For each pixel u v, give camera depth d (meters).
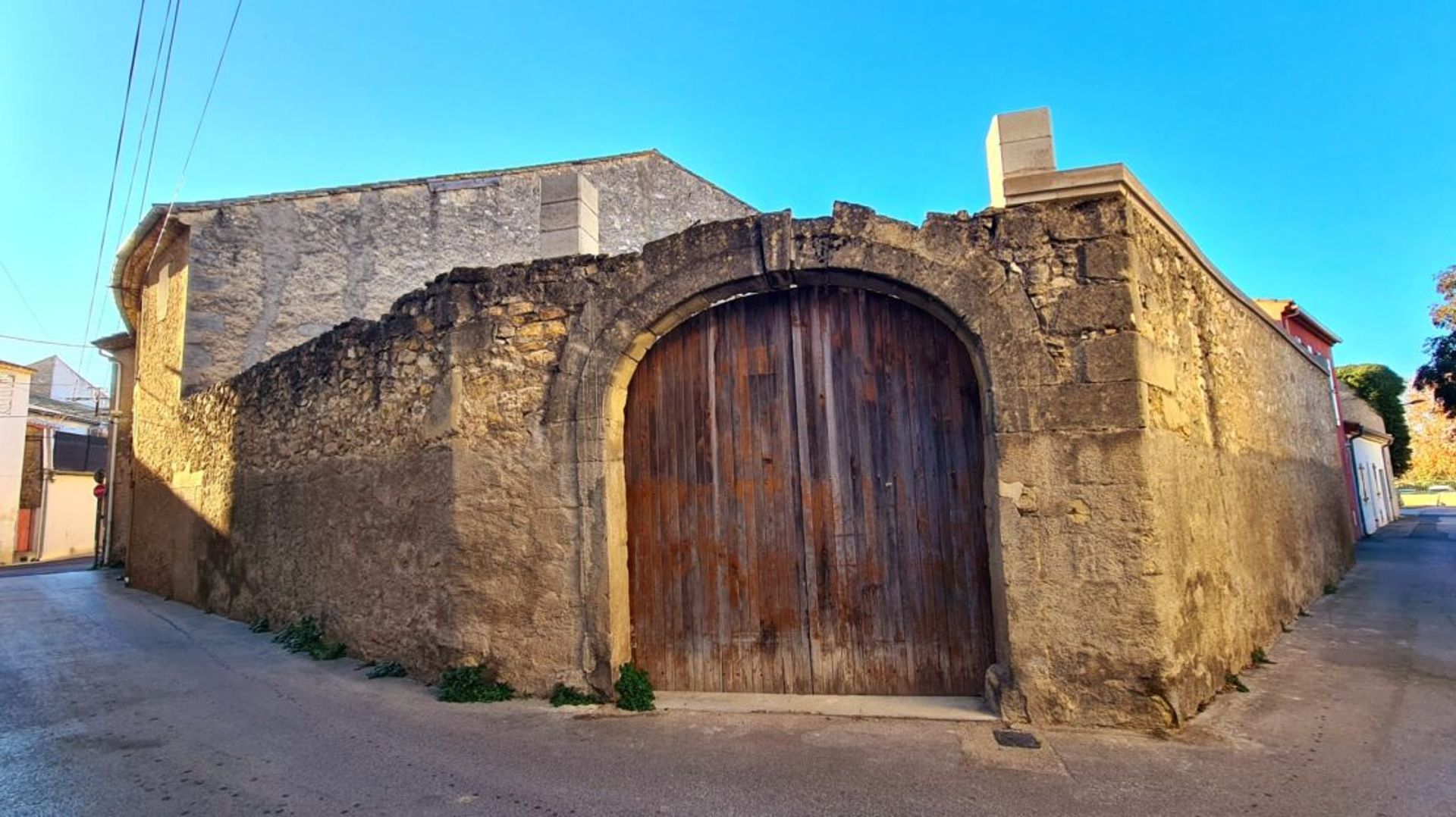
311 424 8.17
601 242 13.70
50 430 27.64
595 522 5.47
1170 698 4.43
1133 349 4.61
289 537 8.44
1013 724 4.56
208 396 11.00
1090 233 4.79
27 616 10.15
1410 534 21.89
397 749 4.50
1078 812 3.47
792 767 4.06
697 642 5.55
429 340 6.46
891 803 3.59
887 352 5.42
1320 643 6.91
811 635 5.37
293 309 12.75
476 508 5.79
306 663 6.89
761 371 5.63
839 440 5.45
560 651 5.45
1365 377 35.25
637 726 4.81
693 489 5.67
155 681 6.32
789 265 5.25
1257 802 3.54
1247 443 7.32
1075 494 4.61
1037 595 4.62
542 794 3.81
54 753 4.52
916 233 5.07
